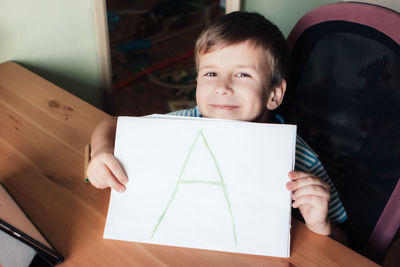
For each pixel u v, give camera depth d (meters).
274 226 0.57
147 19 3.26
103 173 0.61
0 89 1.08
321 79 0.82
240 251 0.57
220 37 0.75
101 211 0.65
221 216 0.58
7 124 0.90
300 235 0.61
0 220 0.50
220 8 3.81
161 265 0.55
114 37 3.19
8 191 0.67
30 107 0.99
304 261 0.56
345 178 0.80
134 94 2.47
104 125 0.83
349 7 0.75
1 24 1.26
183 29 3.43
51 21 1.37
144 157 0.61
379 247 0.74
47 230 0.60
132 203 0.60
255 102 0.77
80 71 1.55
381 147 0.73
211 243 0.57
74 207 0.66
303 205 0.61
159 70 2.79
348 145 0.79
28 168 0.75
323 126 0.83
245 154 0.59
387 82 0.71
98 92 1.66
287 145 0.58
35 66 1.41
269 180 0.58
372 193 0.74
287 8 1.63
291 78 0.88
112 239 0.59
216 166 0.59
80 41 1.48
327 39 0.80
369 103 0.74
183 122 0.61
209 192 0.59
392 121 0.71
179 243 0.58
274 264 0.55
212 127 0.60
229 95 0.75
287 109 0.90
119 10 3.81
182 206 0.59
